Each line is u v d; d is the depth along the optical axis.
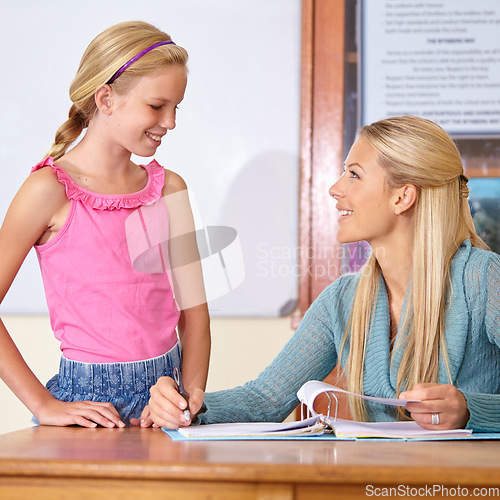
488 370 1.49
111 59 1.61
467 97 2.67
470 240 1.62
